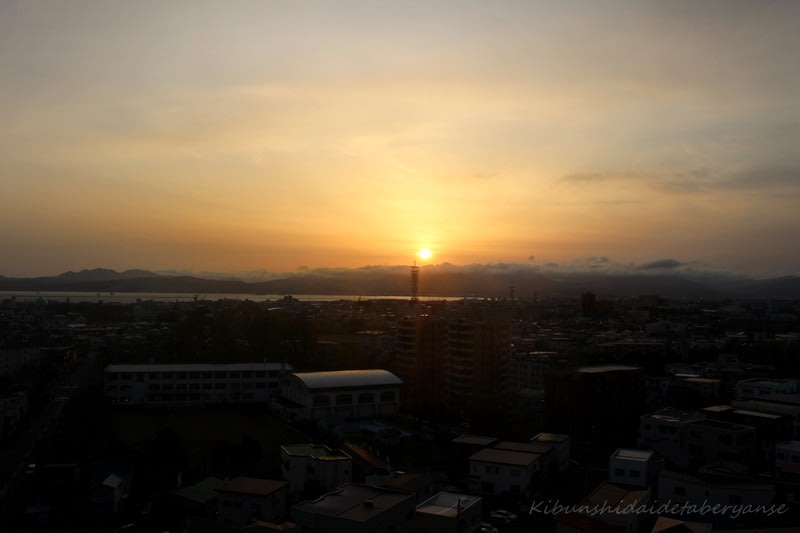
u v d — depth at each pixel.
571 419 94.44
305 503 46.53
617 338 194.12
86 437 85.62
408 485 61.66
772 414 82.25
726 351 162.50
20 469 75.12
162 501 62.50
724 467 65.69
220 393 116.94
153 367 117.94
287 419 103.94
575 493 68.25
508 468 66.50
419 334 126.12
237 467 76.12
